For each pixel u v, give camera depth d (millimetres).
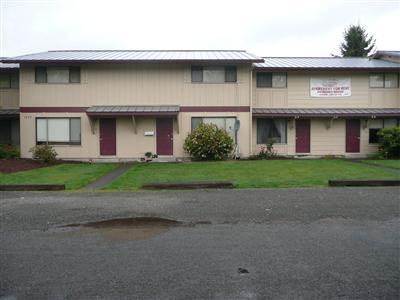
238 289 3947
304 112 20266
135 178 12594
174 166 16109
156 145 19562
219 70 19516
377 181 11000
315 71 21109
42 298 3770
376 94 21578
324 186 10789
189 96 19500
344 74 21422
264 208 7820
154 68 19469
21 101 19391
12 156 19109
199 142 18469
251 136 19547
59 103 19422
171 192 10031
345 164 16234
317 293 3848
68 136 19531
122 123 19562
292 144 21047
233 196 9273
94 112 18438
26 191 10500
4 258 4918
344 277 4242
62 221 6859
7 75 21453
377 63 22250
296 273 4363
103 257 4941
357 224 6512
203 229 6258
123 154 19578
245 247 5305
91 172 14453
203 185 10805
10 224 6660
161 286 4035
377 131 21469
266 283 4090
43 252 5152
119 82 19469
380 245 5363
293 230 6160
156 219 6961
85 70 19359
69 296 3809
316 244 5422
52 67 19422
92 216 7223
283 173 13352
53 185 10789
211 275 4316
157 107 19188
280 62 22234
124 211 7641
